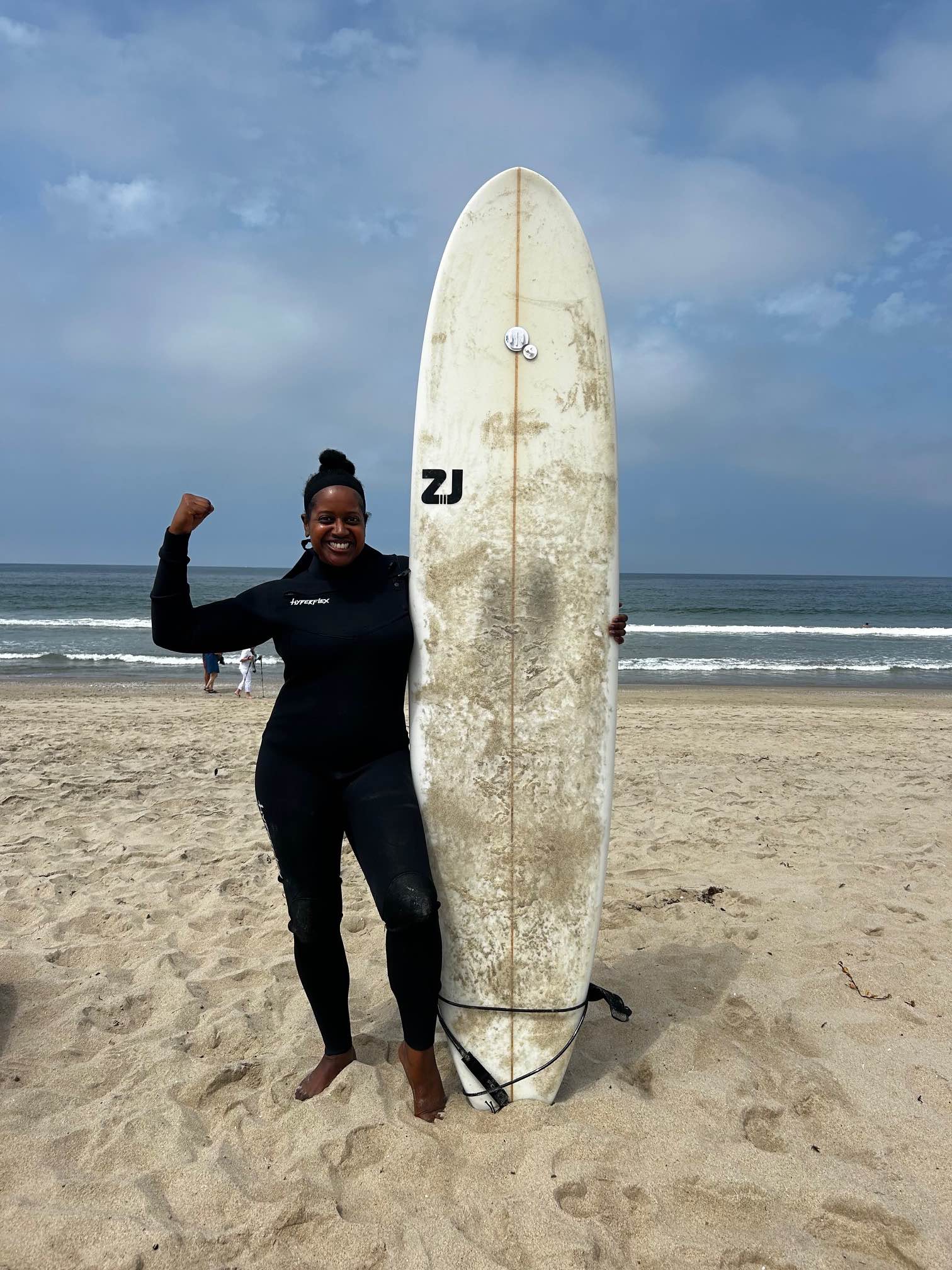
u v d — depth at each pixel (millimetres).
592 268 2689
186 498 2266
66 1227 1909
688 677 19234
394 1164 2164
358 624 2381
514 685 2613
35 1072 2574
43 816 5543
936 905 4098
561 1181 2072
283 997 3111
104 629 28906
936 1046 2809
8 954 3371
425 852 2258
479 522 2646
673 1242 1914
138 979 3256
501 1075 2490
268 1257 1860
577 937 2572
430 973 2270
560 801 2600
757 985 3207
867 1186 2102
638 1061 2717
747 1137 2340
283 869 2361
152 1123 2312
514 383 2666
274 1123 2357
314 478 2479
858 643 28047
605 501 2680
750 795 6500
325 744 2322
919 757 8398
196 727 9734
